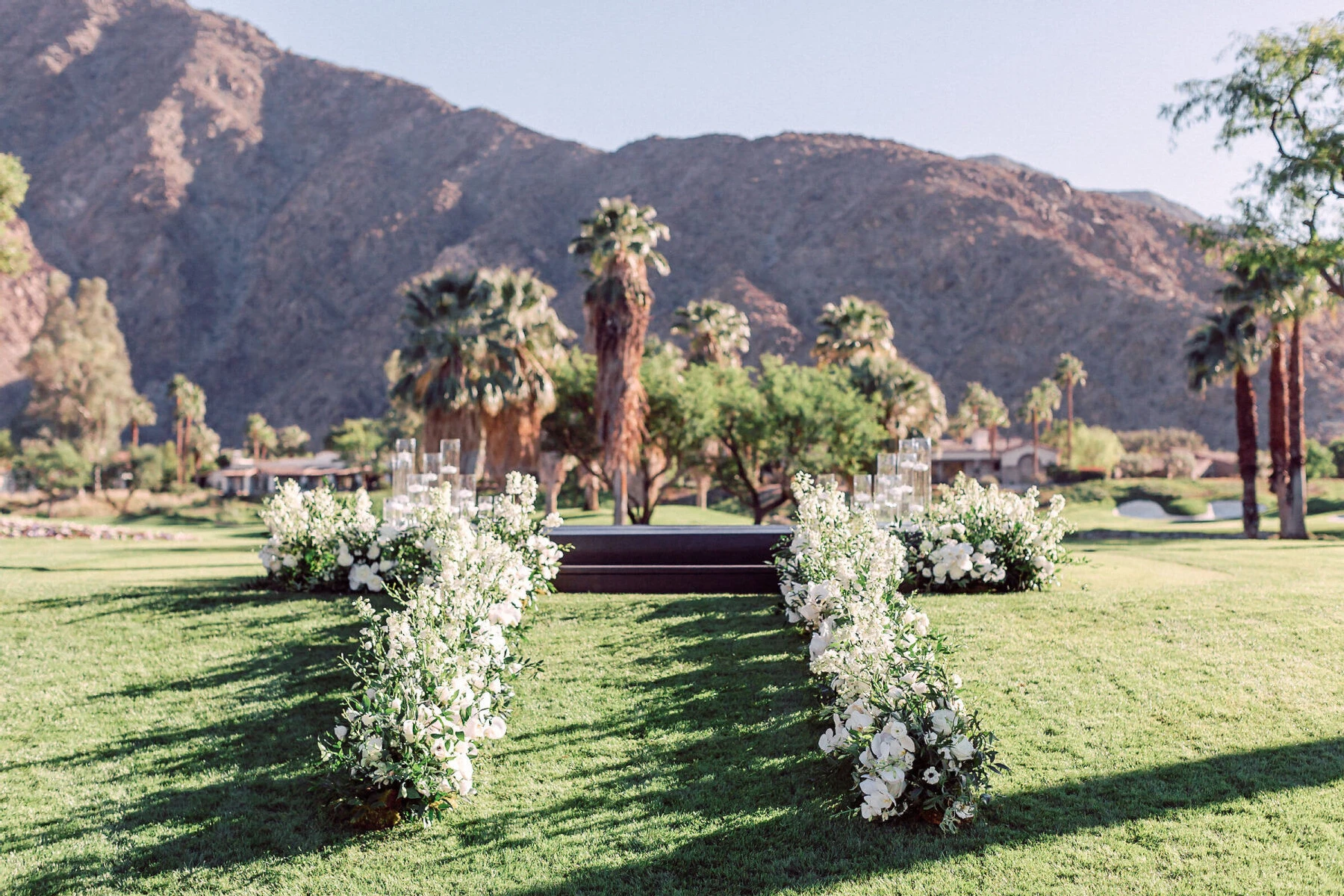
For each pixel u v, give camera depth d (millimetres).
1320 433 124625
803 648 8086
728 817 5246
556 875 4715
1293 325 29531
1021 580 10164
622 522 28078
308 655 8352
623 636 8789
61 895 4766
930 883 4430
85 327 111000
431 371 29516
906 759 4820
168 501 71312
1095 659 7508
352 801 5449
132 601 10469
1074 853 4641
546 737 6520
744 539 10859
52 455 72062
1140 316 159000
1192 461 78875
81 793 5895
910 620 5973
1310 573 11359
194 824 5453
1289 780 5289
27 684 7832
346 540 10820
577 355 33969
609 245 27703
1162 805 5094
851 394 30125
